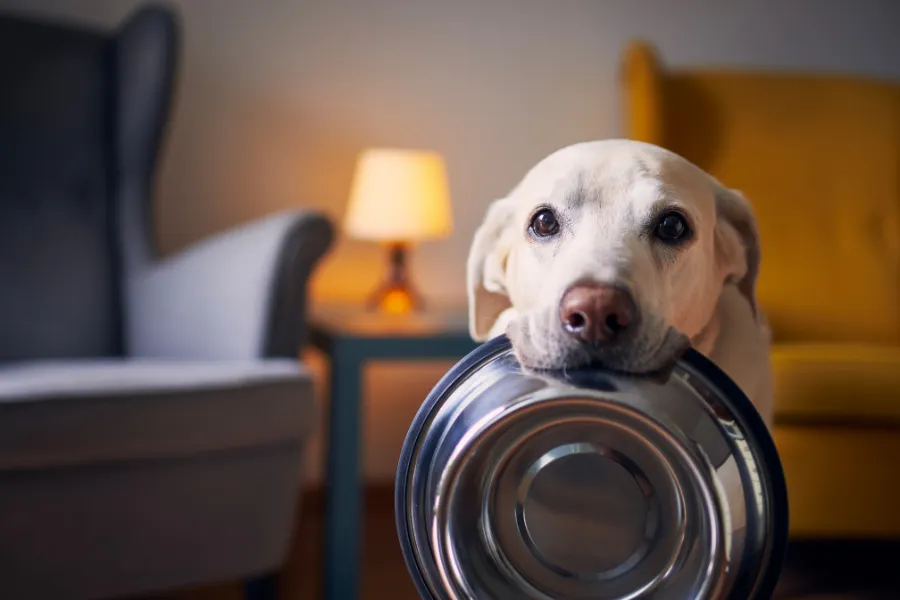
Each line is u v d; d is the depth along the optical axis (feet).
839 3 9.23
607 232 2.57
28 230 5.86
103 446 3.74
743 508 1.46
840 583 5.54
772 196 7.06
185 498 4.07
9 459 3.57
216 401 3.99
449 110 8.29
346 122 8.02
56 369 4.63
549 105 8.54
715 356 2.99
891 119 7.43
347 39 8.01
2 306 5.63
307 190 7.94
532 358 1.61
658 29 8.80
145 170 6.20
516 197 3.07
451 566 1.51
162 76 6.07
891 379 4.66
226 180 7.72
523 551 1.55
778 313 6.81
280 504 4.39
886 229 7.25
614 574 1.53
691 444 1.46
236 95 7.73
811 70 9.18
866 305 6.97
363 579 5.60
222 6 7.66
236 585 5.55
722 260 3.02
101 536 3.89
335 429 5.17
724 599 1.44
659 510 1.53
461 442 1.52
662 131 6.85
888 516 4.83
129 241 6.14
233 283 4.91
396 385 8.09
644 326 1.93
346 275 8.04
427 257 8.24
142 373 4.19
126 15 7.37
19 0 7.06
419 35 8.20
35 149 6.02
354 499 5.17
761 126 7.16
